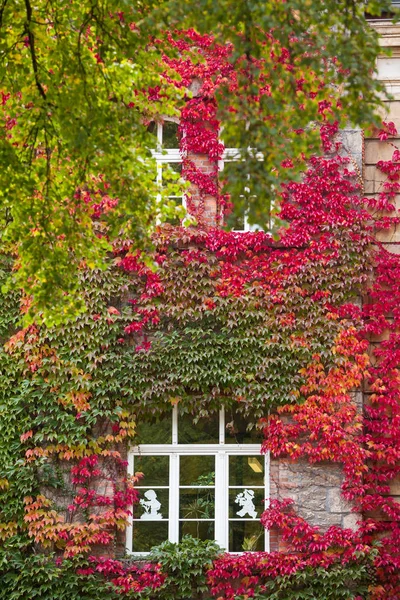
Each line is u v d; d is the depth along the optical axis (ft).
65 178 40.42
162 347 51.70
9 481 51.01
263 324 51.96
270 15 31.32
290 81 32.65
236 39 32.14
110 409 51.80
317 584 49.65
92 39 39.78
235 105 32.24
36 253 38.78
